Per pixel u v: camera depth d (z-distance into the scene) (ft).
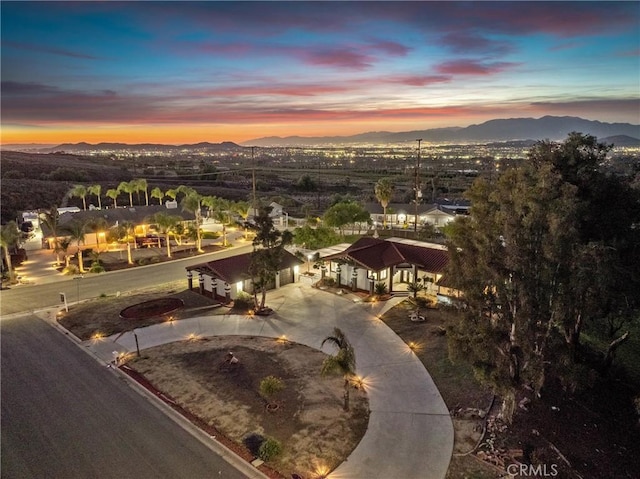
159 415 66.23
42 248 189.67
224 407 68.18
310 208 308.40
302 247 181.37
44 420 64.95
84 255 175.83
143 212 227.40
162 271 155.43
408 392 72.13
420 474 53.11
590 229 65.57
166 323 103.76
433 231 217.77
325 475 53.11
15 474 53.88
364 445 58.65
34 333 98.58
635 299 65.87
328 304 116.16
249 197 346.95
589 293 61.36
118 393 72.69
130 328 100.83
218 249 193.16
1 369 81.20
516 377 61.46
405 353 86.63
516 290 57.26
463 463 55.01
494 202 63.21
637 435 62.28
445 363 81.35
